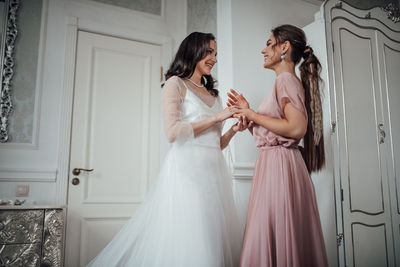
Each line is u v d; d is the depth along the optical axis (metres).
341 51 2.18
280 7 2.75
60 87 2.83
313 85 1.95
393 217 2.07
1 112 2.63
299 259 1.41
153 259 1.56
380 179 2.08
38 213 2.20
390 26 2.36
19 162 2.62
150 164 3.04
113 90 3.03
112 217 2.82
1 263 2.07
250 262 1.49
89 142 2.86
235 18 2.52
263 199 1.55
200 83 1.91
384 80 2.24
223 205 1.68
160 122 3.16
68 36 2.91
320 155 2.03
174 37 3.40
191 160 1.61
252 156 2.38
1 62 2.68
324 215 2.08
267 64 1.85
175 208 1.56
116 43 3.11
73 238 2.66
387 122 2.18
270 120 1.59
